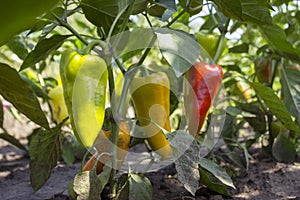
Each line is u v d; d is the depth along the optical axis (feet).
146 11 3.18
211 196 3.64
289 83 4.49
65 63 2.58
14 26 1.15
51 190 4.42
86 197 2.55
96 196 2.60
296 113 4.42
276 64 5.24
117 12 2.92
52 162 3.25
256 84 3.41
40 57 3.16
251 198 3.74
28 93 2.36
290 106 4.45
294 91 4.46
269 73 5.48
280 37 3.96
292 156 4.94
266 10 3.26
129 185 2.93
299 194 3.81
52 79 5.83
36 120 2.59
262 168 4.75
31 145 3.18
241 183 4.20
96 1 2.84
